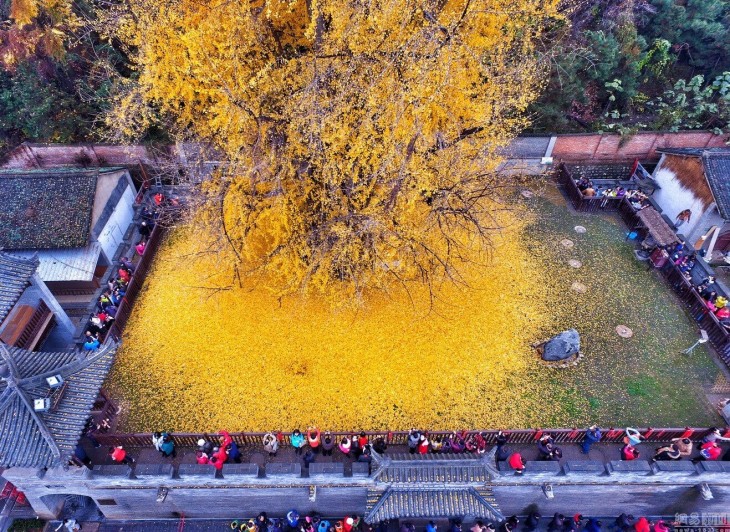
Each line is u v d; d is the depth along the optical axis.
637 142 32.22
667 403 20.91
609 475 17.73
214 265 25.78
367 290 24.59
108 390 20.92
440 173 20.02
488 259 26.56
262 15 19.30
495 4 18.64
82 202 24.97
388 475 16.92
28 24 26.05
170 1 18.66
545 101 31.91
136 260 26.50
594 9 31.83
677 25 33.84
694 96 33.19
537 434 19.16
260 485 17.92
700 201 27.69
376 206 19.42
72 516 19.78
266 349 22.41
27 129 31.00
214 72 17.95
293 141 18.77
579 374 21.89
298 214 20.80
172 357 22.14
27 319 20.67
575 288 25.56
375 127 18.28
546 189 32.06
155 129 30.50
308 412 20.25
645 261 27.16
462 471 16.91
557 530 18.98
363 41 17.61
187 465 17.47
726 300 23.59
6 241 24.09
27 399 15.50
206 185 21.70
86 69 31.06
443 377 21.50
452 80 18.34
